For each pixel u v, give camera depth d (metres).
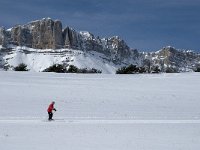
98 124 28.66
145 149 20.27
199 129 27.44
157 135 24.64
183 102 45.31
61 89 52.41
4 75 67.31
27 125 27.50
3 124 27.62
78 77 70.25
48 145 20.77
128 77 74.06
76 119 31.31
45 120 30.31
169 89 57.47
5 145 20.45
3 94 46.12
